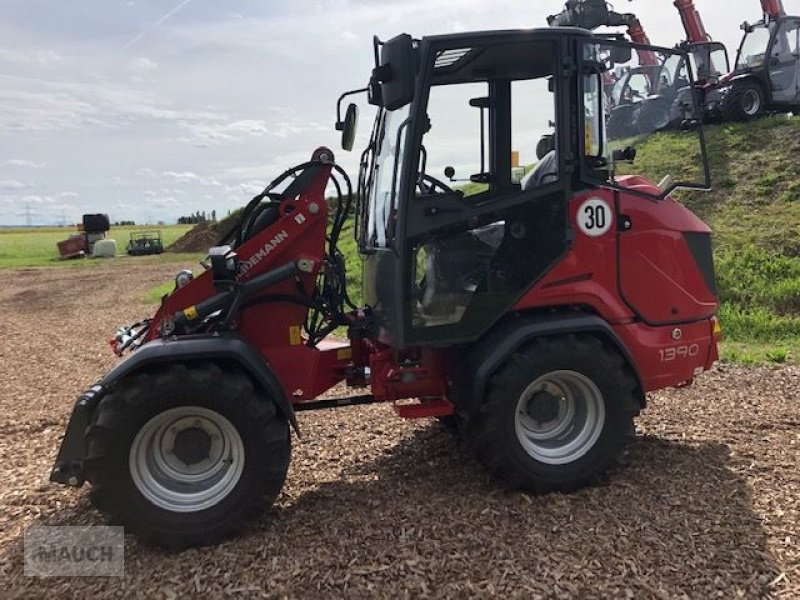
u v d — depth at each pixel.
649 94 4.53
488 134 4.47
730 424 5.38
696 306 4.60
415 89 3.99
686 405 5.88
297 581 3.33
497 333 4.19
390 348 4.41
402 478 4.54
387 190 4.36
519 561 3.42
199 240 37.50
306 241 4.34
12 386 7.85
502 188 4.49
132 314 14.30
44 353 10.05
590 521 3.81
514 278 4.21
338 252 4.64
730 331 8.65
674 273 4.50
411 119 3.99
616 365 4.20
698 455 4.74
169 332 4.05
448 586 3.24
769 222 10.68
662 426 5.37
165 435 3.79
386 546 3.61
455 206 4.11
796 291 9.08
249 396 3.74
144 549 3.71
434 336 4.13
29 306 16.77
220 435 3.83
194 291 4.30
